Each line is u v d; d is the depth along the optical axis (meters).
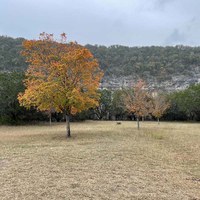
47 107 20.45
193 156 13.74
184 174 10.28
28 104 21.05
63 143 17.14
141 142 18.25
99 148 14.96
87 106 21.42
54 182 8.55
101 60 110.44
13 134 23.89
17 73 38.78
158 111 43.81
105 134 22.83
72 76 20.52
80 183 8.53
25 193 7.56
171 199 7.53
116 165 11.05
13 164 10.77
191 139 20.52
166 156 13.55
